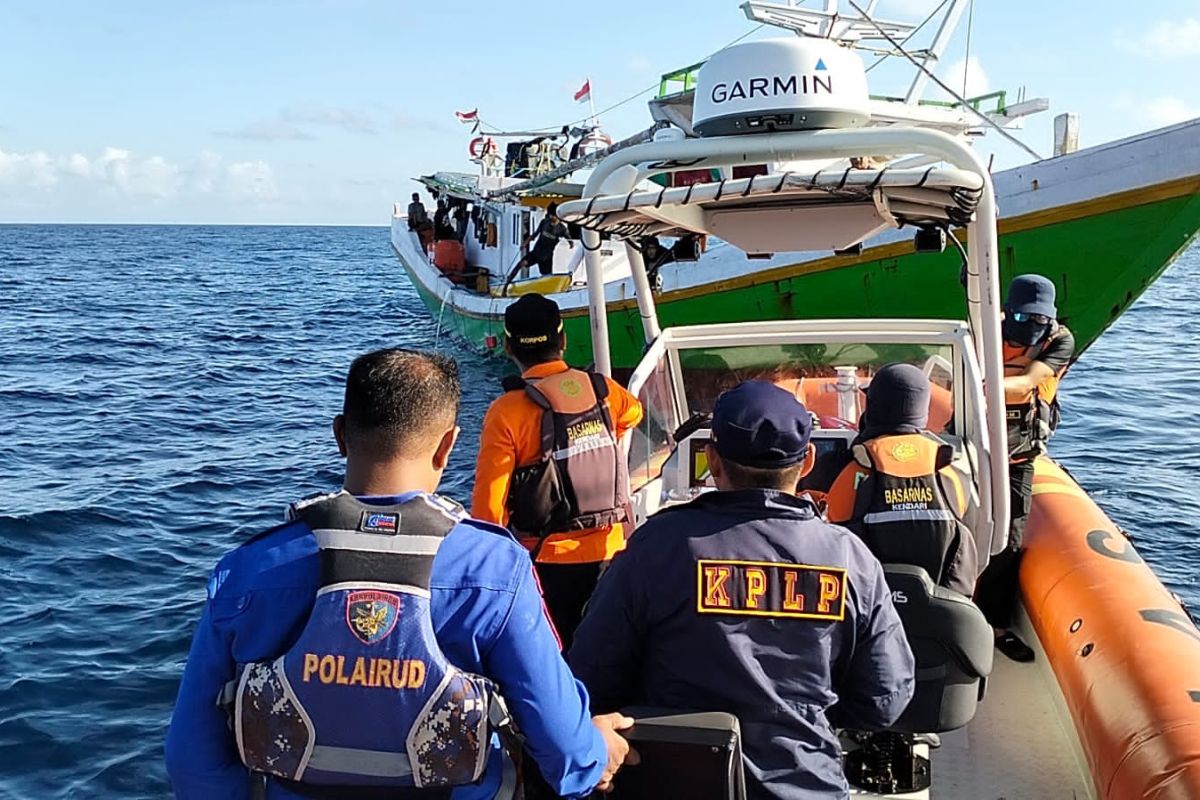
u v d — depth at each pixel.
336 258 69.44
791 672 2.16
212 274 48.97
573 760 1.86
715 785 2.05
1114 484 10.27
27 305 30.44
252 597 1.77
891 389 3.05
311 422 14.09
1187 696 2.80
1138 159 7.16
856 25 7.93
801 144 3.16
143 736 5.62
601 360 4.04
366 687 1.72
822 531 2.21
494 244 17.61
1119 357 19.55
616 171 3.34
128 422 13.84
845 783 2.23
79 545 8.57
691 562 2.19
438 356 2.00
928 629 2.75
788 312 9.46
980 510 3.50
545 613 1.86
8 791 5.12
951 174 2.98
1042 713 3.58
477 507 3.35
